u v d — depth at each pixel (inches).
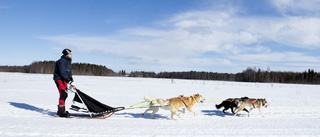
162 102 258.1
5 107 288.8
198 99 287.0
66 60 254.5
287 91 768.9
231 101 304.3
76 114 267.4
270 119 268.2
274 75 2488.9
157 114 291.3
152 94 545.0
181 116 280.5
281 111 329.4
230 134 191.9
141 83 1027.9
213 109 344.5
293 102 435.8
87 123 218.5
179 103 267.1
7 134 170.9
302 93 685.3
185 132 194.5
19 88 555.2
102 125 211.3
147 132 190.1
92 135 175.5
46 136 170.2
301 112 320.5
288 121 254.7
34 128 189.3
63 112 245.6
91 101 250.4
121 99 429.1
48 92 489.7
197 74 2819.9
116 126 209.3
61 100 248.4
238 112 323.0
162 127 212.1
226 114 305.9
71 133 178.9
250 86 1061.1
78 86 713.6
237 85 1127.0
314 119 268.4
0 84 657.0
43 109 288.8
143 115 278.7
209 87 879.7
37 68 2340.1
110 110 251.4
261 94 626.2
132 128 203.2
